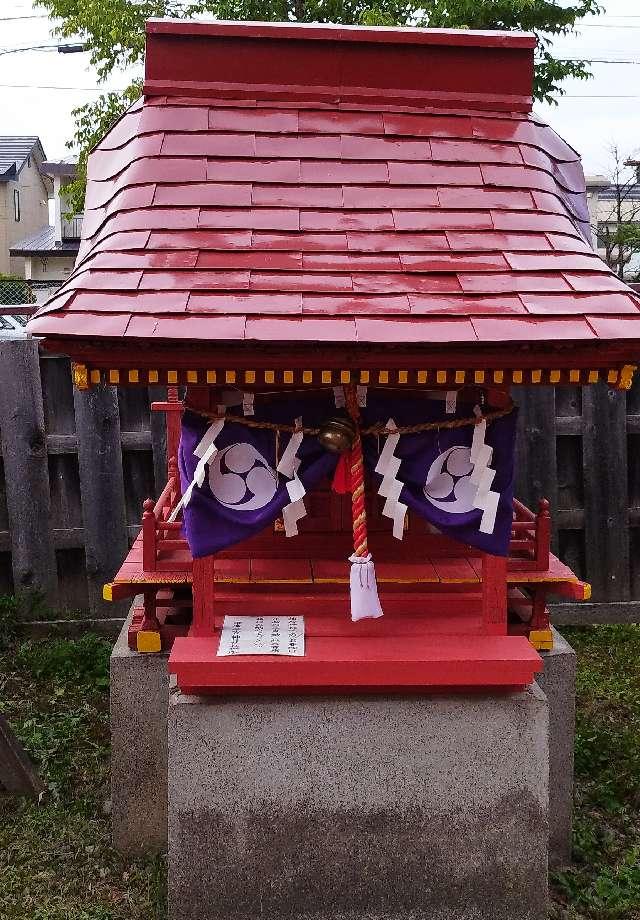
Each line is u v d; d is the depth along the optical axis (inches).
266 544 160.1
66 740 203.6
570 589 156.6
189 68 152.7
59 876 156.5
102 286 121.5
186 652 137.0
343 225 135.4
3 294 763.4
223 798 137.6
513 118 156.3
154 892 151.3
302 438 137.7
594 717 221.0
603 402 281.1
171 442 205.6
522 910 141.2
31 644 258.2
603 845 169.2
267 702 136.7
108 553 271.0
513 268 129.8
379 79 154.5
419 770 138.8
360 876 140.0
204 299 120.5
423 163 145.8
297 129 148.1
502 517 140.4
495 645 140.7
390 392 138.0
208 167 142.1
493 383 128.6
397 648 138.9
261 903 139.6
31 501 266.8
